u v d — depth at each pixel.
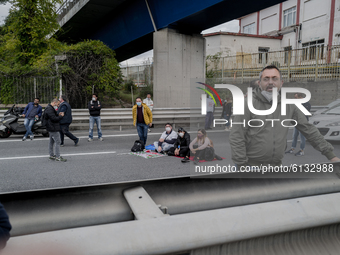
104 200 1.55
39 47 17.39
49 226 1.41
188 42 16.08
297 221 1.40
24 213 1.39
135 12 17.08
